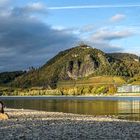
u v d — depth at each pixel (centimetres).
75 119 5869
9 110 9294
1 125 4344
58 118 6088
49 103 16862
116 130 4006
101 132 3738
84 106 13262
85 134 3516
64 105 14338
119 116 7850
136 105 14112
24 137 3166
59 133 3550
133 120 6425
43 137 3200
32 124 4569
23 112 8212
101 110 10456
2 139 3006
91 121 5456
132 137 3334
